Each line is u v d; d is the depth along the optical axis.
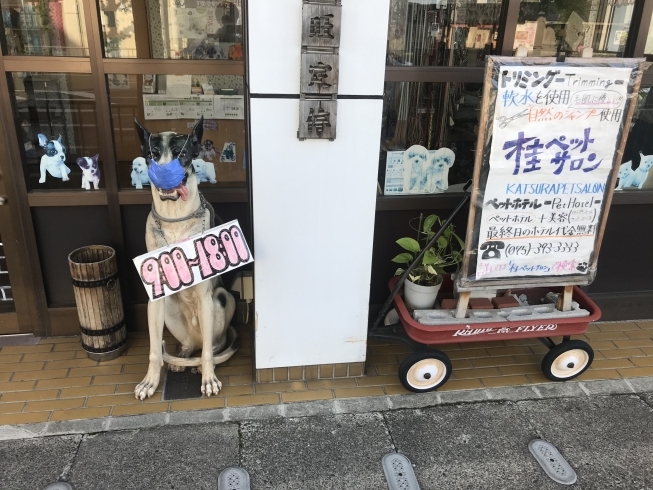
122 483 2.47
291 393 3.13
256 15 2.45
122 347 3.40
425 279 3.21
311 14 2.44
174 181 2.49
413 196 3.58
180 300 3.11
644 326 4.00
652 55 3.57
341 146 2.73
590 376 3.42
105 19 3.12
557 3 3.47
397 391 3.20
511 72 2.61
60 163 3.30
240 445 2.73
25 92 3.13
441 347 3.69
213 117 3.43
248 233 3.59
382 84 2.66
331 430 2.86
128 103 3.29
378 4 2.52
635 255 3.98
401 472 2.61
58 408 2.93
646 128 3.76
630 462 2.73
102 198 3.33
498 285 3.00
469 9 3.35
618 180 3.83
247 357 3.45
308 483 2.52
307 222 2.86
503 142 2.72
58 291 3.55
